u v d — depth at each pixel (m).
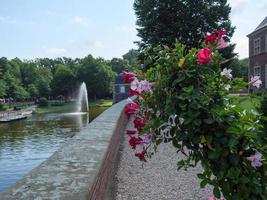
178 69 3.29
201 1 38.75
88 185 2.70
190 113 3.07
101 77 123.69
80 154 4.09
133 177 7.30
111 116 10.60
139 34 39.41
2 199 2.31
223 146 3.07
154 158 9.04
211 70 3.27
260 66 43.62
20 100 120.69
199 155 3.26
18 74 128.62
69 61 162.62
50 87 129.62
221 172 3.08
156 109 3.41
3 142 41.44
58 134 47.03
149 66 3.58
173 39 37.53
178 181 6.90
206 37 3.38
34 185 2.65
